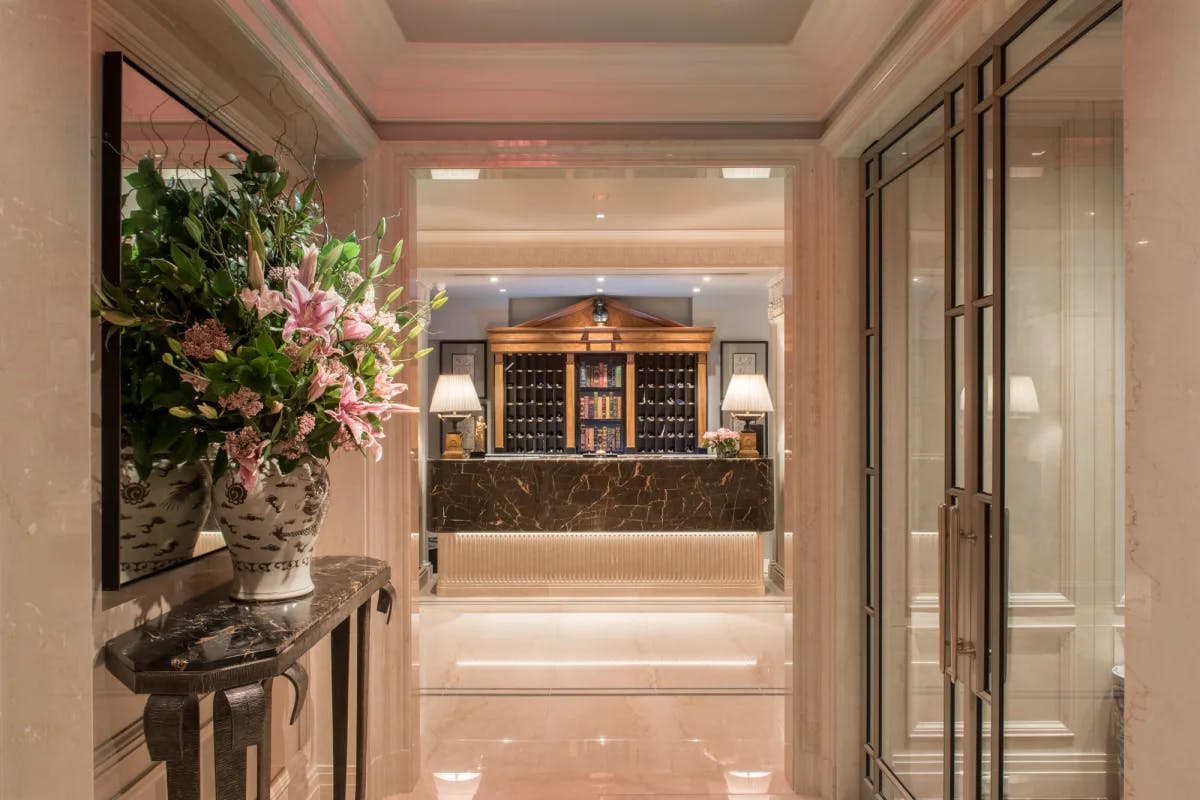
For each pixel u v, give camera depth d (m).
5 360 1.00
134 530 1.59
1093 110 1.52
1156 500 1.09
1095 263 1.52
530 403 8.21
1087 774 1.56
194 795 1.37
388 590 2.19
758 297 8.24
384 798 2.86
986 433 1.96
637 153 2.83
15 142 1.01
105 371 1.51
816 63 2.73
